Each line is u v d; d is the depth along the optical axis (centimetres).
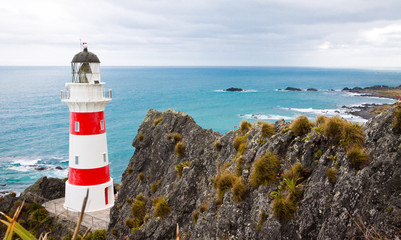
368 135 1422
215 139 2853
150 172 3294
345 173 1375
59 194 5222
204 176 2508
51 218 4219
